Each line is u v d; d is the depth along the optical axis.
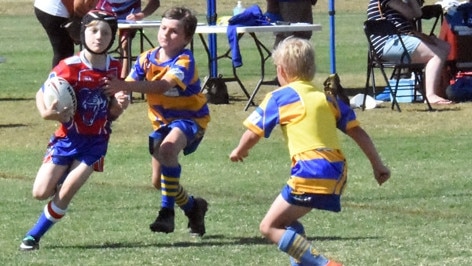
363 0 110.50
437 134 35.91
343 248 20.72
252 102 43.31
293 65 17.95
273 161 31.55
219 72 58.03
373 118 39.41
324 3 109.12
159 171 22.27
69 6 40.81
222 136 36.06
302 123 17.55
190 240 21.77
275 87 50.22
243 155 17.95
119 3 44.31
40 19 41.00
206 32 40.88
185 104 21.94
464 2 44.78
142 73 22.14
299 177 17.39
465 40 43.84
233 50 40.41
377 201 25.59
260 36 62.56
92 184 28.14
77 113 20.59
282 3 46.78
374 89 44.34
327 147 17.52
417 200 25.66
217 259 19.94
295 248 17.16
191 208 21.88
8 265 19.53
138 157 32.38
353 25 88.62
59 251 20.70
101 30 20.44
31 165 31.23
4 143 35.19
